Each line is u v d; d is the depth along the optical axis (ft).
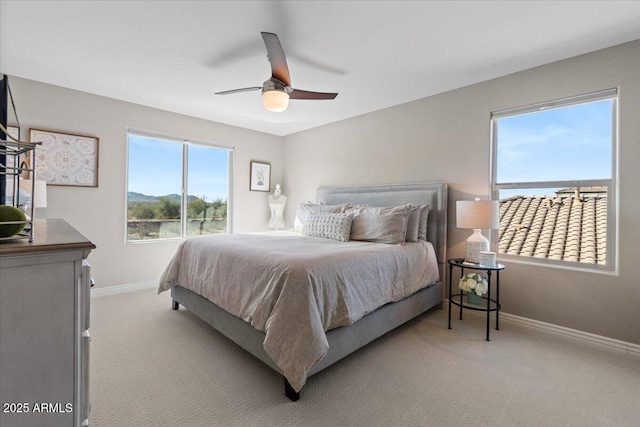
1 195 4.67
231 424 4.96
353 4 6.07
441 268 10.39
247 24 6.77
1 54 8.14
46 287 2.75
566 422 5.06
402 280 8.35
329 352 6.14
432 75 9.34
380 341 7.99
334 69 8.95
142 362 6.77
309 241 9.45
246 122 14.69
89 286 3.11
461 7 6.15
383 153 12.47
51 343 2.79
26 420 2.71
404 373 6.48
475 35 7.16
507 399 5.63
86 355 3.08
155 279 12.82
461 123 10.25
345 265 6.75
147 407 5.31
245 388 5.92
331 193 14.03
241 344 6.81
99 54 8.14
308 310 5.60
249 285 6.69
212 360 6.93
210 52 8.01
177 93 10.94
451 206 10.48
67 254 2.83
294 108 12.51
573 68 8.17
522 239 9.24
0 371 2.58
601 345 7.66
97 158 11.12
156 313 9.70
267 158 16.70
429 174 11.05
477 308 8.46
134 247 12.19
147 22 6.70
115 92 10.89
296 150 16.55
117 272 11.76
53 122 10.21
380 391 5.86
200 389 5.86
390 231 9.49
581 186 8.29
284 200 16.46
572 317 8.14
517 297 9.08
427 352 7.39
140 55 8.19
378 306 7.39
